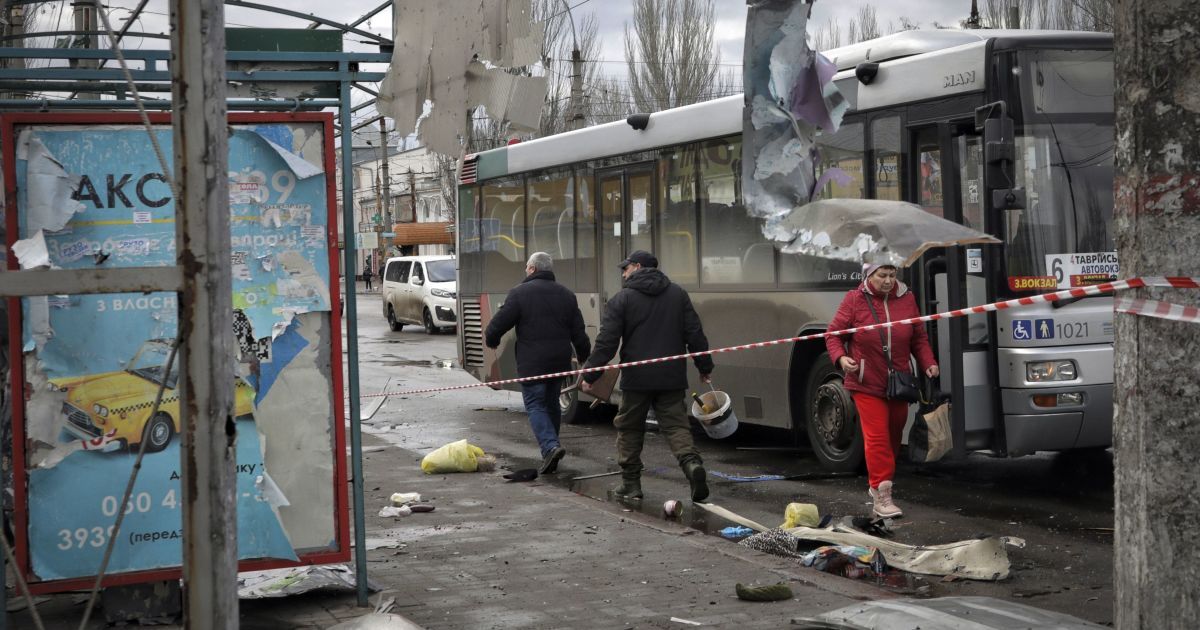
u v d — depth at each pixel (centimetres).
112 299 558
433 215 6681
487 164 1677
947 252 933
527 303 1130
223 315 311
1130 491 393
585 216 1446
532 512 895
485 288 1686
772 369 1148
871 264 841
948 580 695
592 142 1426
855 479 1055
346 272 584
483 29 581
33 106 585
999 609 521
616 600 633
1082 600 648
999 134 866
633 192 1355
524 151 1579
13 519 577
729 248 1199
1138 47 381
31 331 552
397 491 1004
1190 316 374
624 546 770
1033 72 923
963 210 941
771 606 616
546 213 1530
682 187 1270
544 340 1129
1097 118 938
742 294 1183
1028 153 919
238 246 571
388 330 3703
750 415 1188
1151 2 377
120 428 559
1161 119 377
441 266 3522
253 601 620
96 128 551
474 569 707
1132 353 390
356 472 597
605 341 961
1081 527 837
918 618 510
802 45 566
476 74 584
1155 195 380
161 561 564
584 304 1451
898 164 994
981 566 699
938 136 955
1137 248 387
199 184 306
